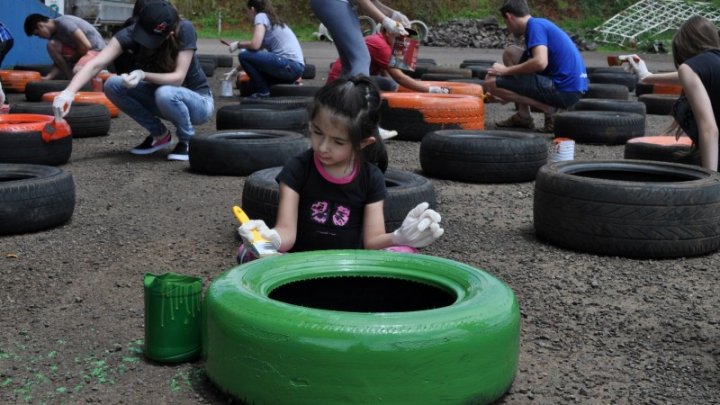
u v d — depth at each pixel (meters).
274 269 2.50
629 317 3.13
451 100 7.43
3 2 12.88
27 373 2.50
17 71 11.53
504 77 7.99
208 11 32.59
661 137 5.93
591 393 2.45
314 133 2.69
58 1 15.42
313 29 32.00
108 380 2.45
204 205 4.80
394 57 8.51
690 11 30.27
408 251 2.99
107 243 3.97
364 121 2.66
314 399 2.06
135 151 6.46
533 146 5.66
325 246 2.91
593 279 3.56
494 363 2.20
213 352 2.27
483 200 5.16
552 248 4.07
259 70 9.96
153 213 4.59
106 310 3.05
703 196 3.85
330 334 2.04
